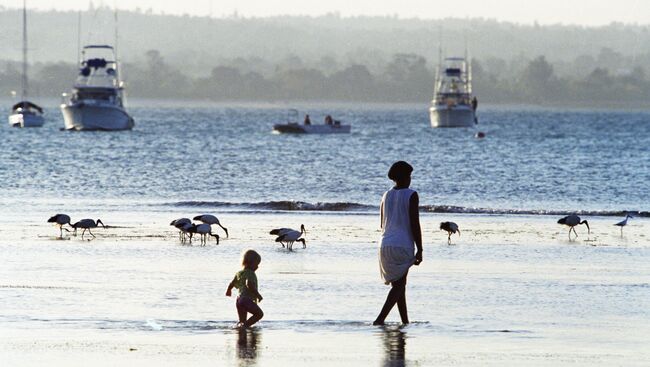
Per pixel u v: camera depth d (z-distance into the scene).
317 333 53.34
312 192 161.62
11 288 66.19
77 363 46.16
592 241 96.88
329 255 84.56
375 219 116.25
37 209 126.88
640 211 130.50
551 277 73.38
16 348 48.94
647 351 49.72
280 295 64.88
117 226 105.81
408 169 55.94
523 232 104.19
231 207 131.75
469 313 59.56
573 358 48.09
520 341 51.81
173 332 53.22
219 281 69.94
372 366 46.25
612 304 62.72
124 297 63.38
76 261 79.31
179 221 93.00
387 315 57.75
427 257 83.94
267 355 48.16
